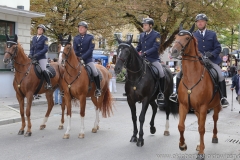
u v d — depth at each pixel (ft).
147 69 23.98
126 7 74.02
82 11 64.54
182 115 20.12
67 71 25.72
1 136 26.37
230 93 75.05
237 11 90.27
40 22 62.95
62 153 21.65
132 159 20.39
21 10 48.49
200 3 79.20
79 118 35.19
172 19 82.07
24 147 23.06
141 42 25.55
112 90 66.03
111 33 74.69
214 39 21.80
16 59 26.55
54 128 29.78
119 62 21.81
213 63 21.90
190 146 23.58
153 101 26.40
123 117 36.40
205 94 19.52
